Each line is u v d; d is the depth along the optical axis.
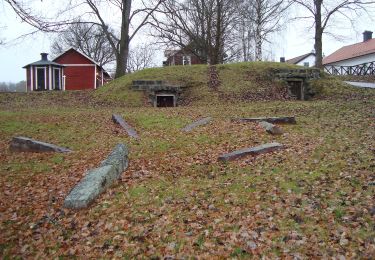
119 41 26.22
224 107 16.52
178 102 20.33
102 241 5.27
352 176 6.91
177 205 6.26
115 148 9.02
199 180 7.45
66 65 35.38
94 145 10.47
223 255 4.66
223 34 33.84
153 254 4.84
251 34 40.94
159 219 5.77
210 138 10.55
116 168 7.67
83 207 6.27
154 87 20.52
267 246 4.79
